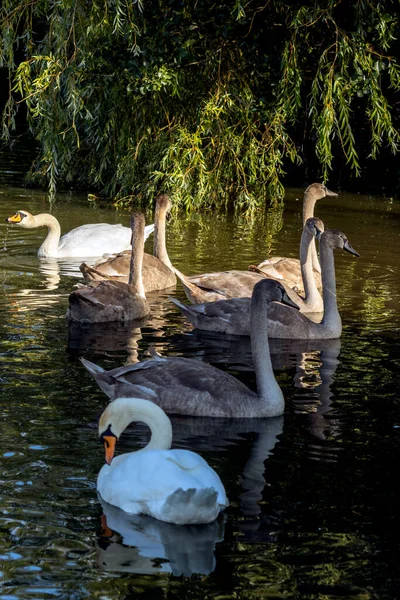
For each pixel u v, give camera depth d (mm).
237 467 8102
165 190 21547
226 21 20531
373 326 13172
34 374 10336
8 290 14328
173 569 6344
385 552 6664
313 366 11250
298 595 6086
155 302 14508
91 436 8586
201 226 20156
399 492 7652
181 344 12133
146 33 20719
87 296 12852
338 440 8797
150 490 7035
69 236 17500
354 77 20141
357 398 10047
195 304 13984
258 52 21594
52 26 21109
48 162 22875
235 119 22703
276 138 21984
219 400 9477
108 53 20703
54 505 7207
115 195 22859
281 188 22609
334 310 12758
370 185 27938
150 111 22453
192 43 20812
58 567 6328
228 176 22391
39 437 8500
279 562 6484
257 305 9781
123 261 15492
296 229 20078
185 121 22828
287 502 7414
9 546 6562
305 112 25344
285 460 8289
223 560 6488
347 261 17359
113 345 11797
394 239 19484
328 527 7012
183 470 7070
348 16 20891
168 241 18422
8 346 11398
